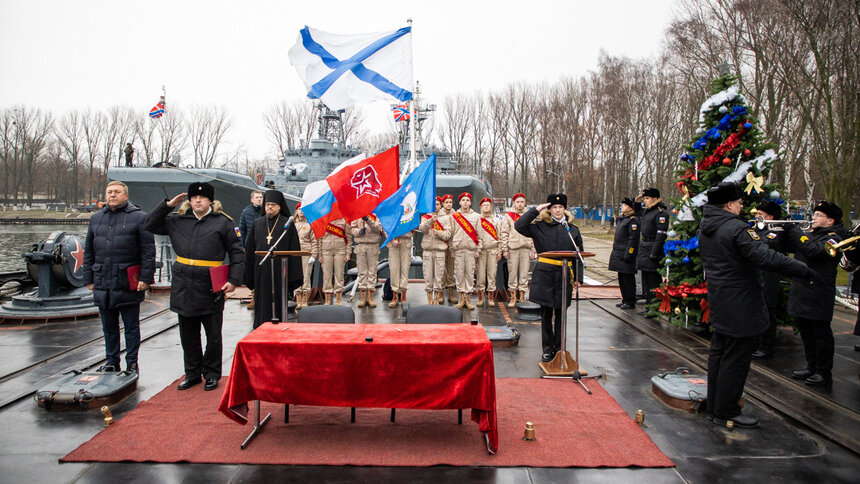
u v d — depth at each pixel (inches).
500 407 167.3
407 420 156.2
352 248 442.9
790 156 621.3
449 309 178.9
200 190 185.3
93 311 304.7
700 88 801.6
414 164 369.1
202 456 132.5
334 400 136.8
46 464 130.5
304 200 237.1
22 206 2202.3
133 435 145.0
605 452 135.8
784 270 140.1
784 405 170.2
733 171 244.2
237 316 325.7
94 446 138.2
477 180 625.9
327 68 244.7
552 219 210.2
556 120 1619.1
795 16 539.8
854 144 536.1
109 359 195.8
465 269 331.6
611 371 210.2
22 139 2101.4
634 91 1280.8
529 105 1745.8
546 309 214.4
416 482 121.1
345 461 130.0
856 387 188.9
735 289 150.9
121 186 193.6
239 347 137.1
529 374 203.6
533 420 156.9
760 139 252.5
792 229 215.5
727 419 156.0
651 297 333.4
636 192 1333.7
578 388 186.1
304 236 337.1
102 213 194.4
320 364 135.6
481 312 327.6
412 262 485.7
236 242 193.5
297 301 339.6
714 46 711.7
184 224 187.9
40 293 306.5
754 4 623.2
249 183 592.1
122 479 122.8
